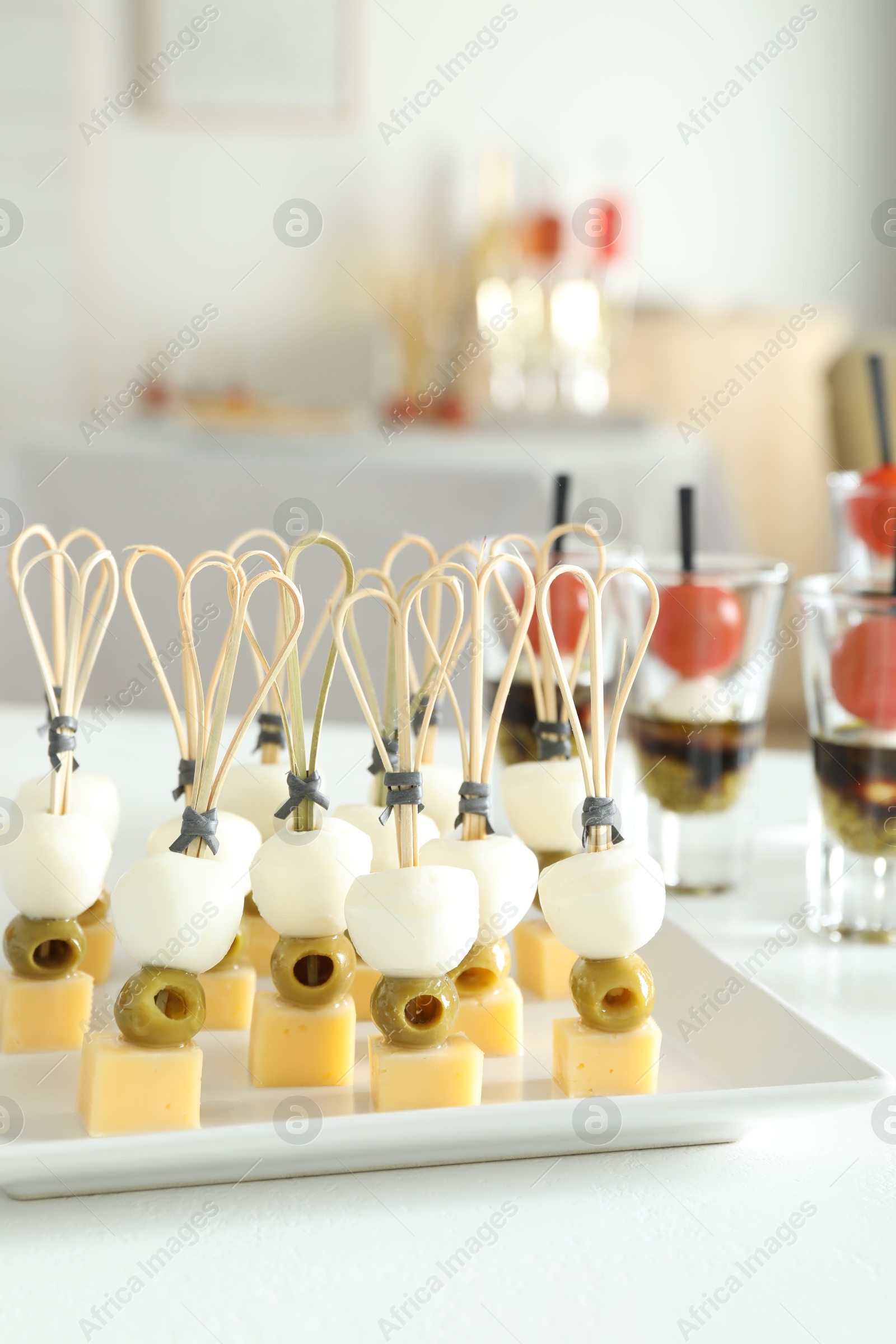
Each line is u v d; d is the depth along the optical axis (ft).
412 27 10.21
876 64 10.67
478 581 1.55
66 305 10.25
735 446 9.54
